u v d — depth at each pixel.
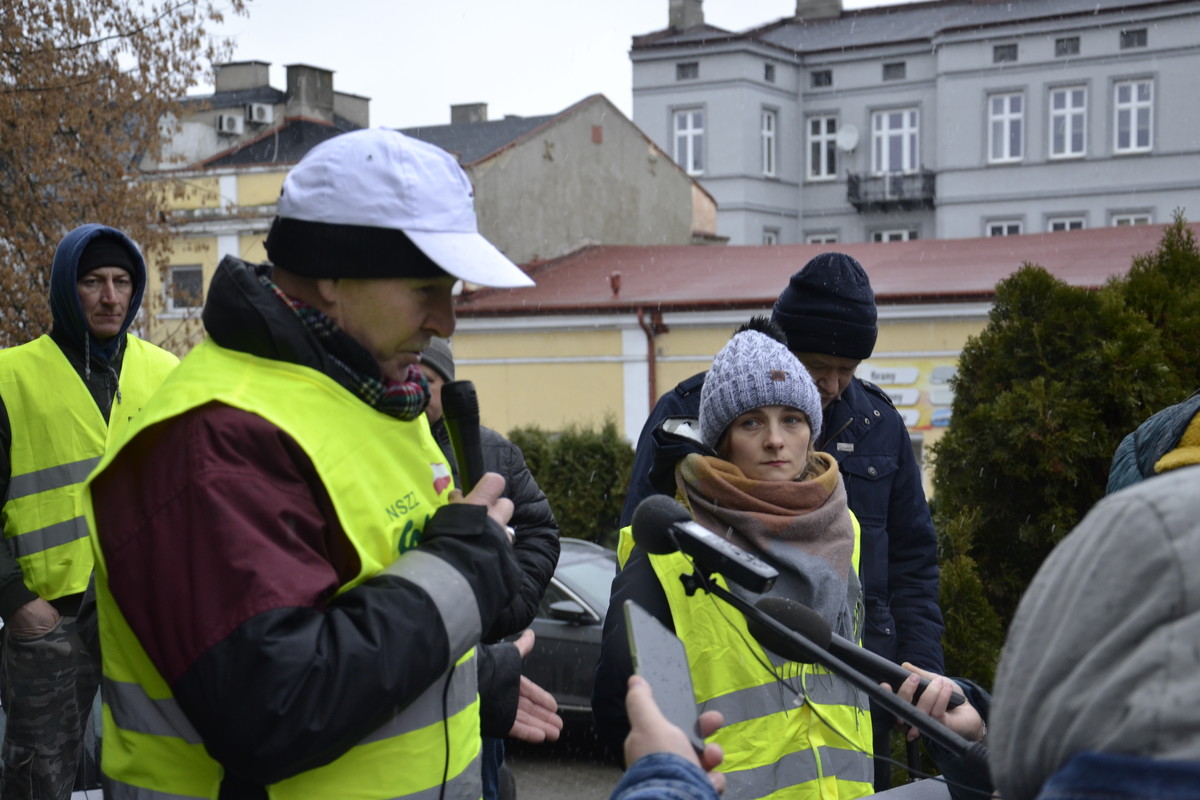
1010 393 5.48
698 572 1.90
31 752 3.54
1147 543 1.05
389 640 1.65
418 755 1.81
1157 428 2.66
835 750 2.44
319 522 1.72
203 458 1.66
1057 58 37.62
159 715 1.77
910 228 40.88
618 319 17.98
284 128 27.45
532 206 23.33
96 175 10.61
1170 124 36.47
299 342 1.80
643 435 3.54
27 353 3.80
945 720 2.06
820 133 42.00
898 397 16.11
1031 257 17.84
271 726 1.57
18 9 10.02
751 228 40.34
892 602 3.56
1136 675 1.03
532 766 7.68
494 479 1.92
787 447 2.58
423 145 1.89
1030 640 1.13
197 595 1.61
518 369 18.66
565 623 7.75
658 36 41.56
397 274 1.81
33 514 3.68
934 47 39.41
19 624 3.53
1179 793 0.97
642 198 27.05
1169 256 5.86
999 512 5.51
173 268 19.81
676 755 1.40
